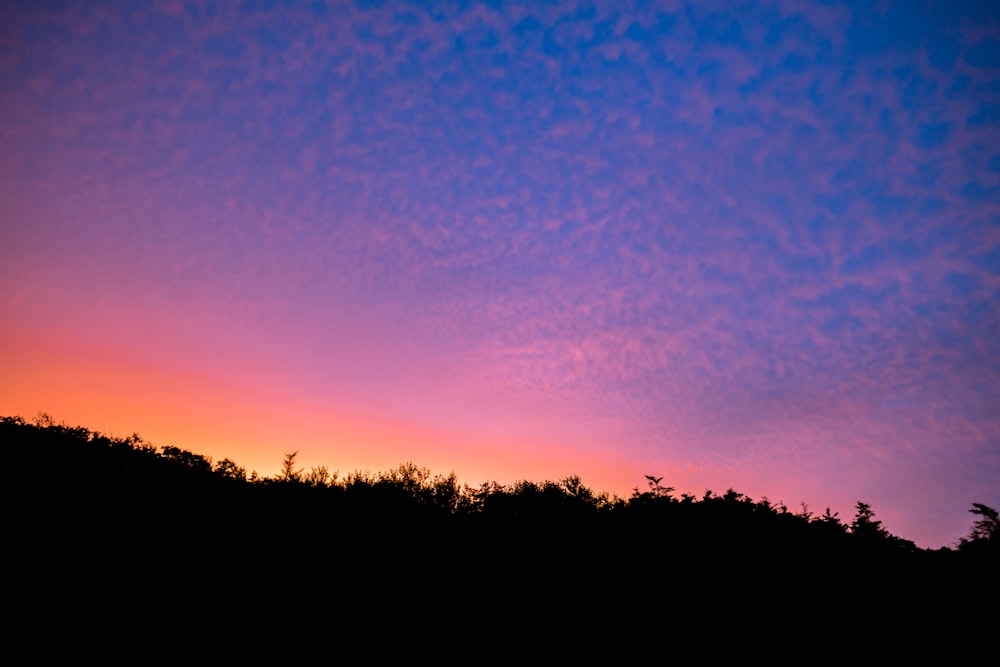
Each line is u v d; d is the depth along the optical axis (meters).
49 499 10.57
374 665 7.95
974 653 8.41
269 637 8.30
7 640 6.80
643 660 8.62
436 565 11.81
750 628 9.20
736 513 11.54
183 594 9.08
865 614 9.33
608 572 10.89
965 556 10.84
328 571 11.01
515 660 8.53
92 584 8.65
